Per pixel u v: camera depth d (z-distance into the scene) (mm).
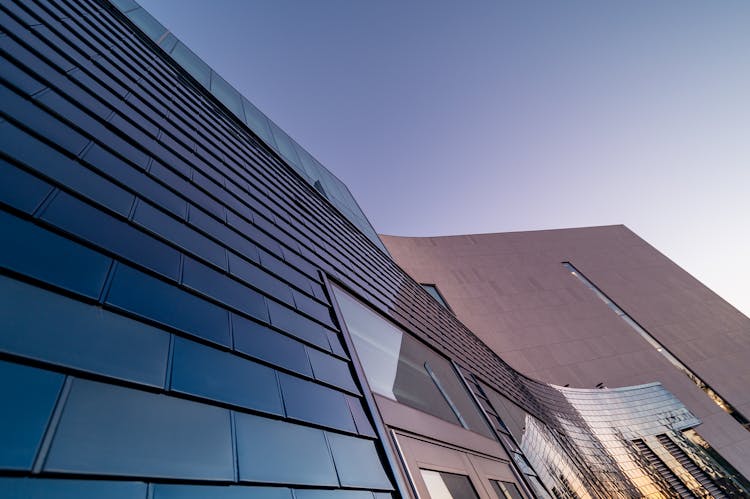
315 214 13688
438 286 41781
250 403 3771
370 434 5547
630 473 21250
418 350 11797
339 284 10000
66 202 3473
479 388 14258
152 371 2979
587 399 28625
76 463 2086
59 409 2215
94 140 4691
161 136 6730
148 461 2467
